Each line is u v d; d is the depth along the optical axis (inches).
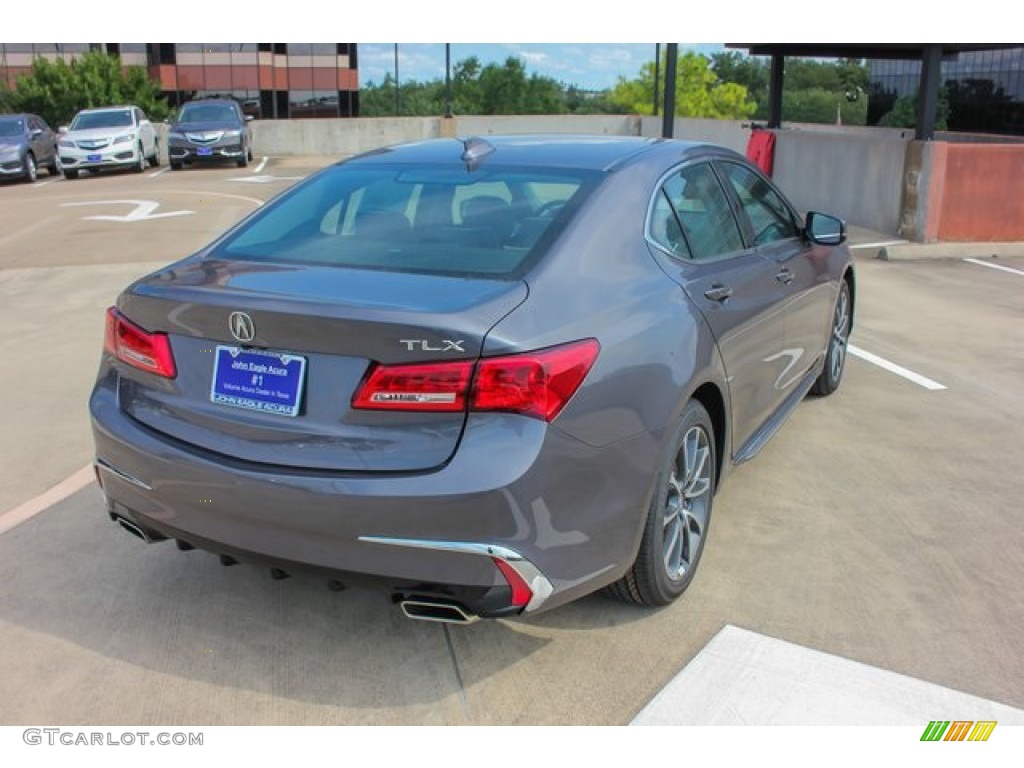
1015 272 414.0
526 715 112.1
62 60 1766.7
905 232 481.1
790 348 181.8
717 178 163.5
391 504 102.2
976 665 121.3
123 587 139.6
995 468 187.5
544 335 106.7
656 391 119.5
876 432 208.4
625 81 2438.5
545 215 127.4
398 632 128.9
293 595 138.1
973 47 598.5
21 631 128.3
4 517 161.9
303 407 107.8
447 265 119.4
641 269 129.0
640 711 112.8
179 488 113.5
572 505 108.5
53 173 1003.9
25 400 223.9
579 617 132.0
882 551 152.1
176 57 2193.7
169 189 765.9
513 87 2652.6
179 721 110.9
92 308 324.2
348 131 1289.4
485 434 102.6
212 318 111.4
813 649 124.3
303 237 133.2
